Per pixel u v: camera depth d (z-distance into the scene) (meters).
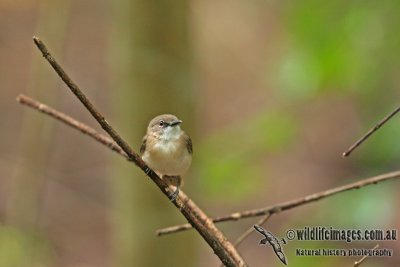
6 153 17.33
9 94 18.73
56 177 17.39
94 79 18.75
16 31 19.72
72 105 18.17
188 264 10.57
